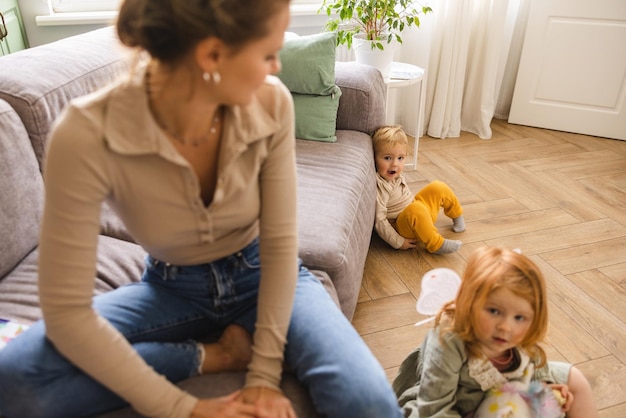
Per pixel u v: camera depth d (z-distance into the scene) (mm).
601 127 3135
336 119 2105
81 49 1590
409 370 1257
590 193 2482
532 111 3287
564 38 3029
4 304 1101
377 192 2023
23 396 815
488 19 2969
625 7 2822
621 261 1965
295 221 948
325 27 2598
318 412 855
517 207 2357
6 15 2250
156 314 965
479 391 1121
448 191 2102
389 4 2367
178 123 815
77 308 780
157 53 735
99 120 750
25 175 1254
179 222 863
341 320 965
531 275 1036
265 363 885
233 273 1001
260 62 732
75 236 759
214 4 670
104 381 794
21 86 1307
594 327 1642
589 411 1150
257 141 869
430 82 3107
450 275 1287
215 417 800
